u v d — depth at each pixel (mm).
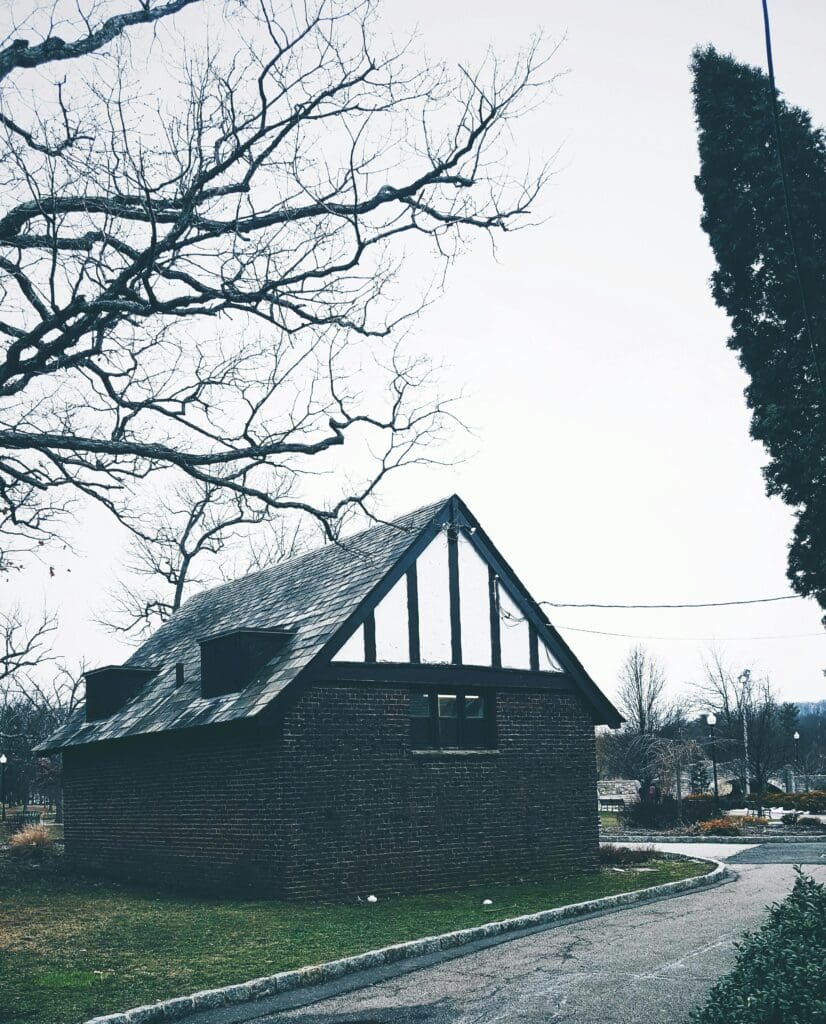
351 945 11977
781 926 8617
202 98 11352
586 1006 8969
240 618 23172
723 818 37781
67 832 24094
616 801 47969
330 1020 8891
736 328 26953
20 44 10148
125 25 10562
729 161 26953
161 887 19734
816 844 28734
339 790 17484
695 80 27891
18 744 52062
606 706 22000
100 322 10703
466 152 12320
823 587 25531
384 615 18766
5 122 10445
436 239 12766
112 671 23625
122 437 11977
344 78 12023
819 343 24609
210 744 18891
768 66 11289
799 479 25281
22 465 11797
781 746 60688
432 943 12016
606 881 19047
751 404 26688
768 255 25875
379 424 12633
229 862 18078
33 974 10789
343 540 23625
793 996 6707
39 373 10555
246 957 11438
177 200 11352
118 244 11195
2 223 10477
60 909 16312
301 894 16641
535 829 20188
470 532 20547
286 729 17109
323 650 17703
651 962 10758
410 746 18625
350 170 12180
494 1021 8609
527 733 20578
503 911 14719
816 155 26016
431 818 18594
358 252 12078
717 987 7285
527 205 12977
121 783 21922
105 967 11125
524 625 21016
